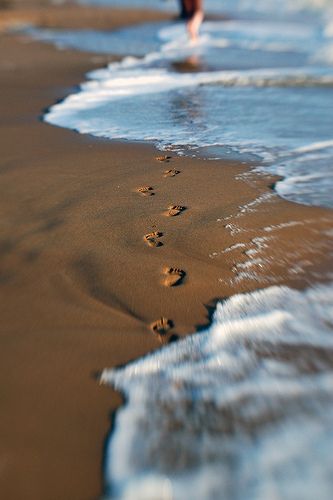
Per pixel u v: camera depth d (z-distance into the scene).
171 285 2.39
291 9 15.65
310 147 4.28
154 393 1.80
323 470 1.51
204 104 5.70
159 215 3.05
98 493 1.47
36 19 13.91
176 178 3.62
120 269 2.50
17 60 8.45
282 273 2.49
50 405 1.75
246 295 2.33
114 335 2.07
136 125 4.95
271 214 3.07
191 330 2.11
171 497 1.45
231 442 1.61
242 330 2.11
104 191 3.39
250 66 7.79
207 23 13.44
